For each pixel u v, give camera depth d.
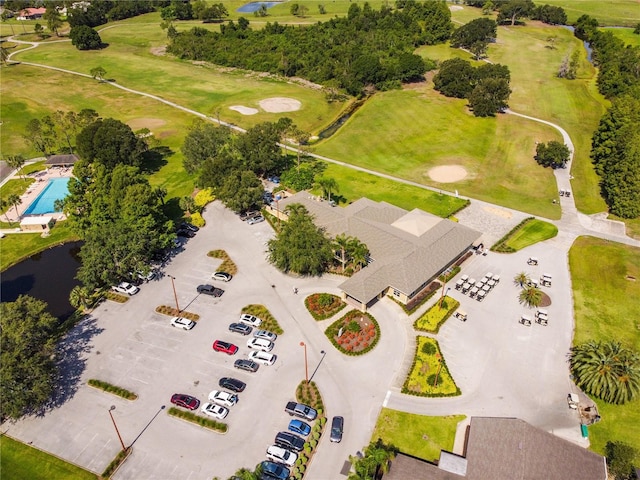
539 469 54.72
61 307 86.62
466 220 111.06
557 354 75.25
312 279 91.38
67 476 58.62
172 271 94.12
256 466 57.81
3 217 113.81
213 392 67.31
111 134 124.19
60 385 70.25
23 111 174.88
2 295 89.50
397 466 56.53
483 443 58.47
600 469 55.12
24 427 64.81
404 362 73.38
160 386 69.94
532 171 134.25
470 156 142.62
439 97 187.38
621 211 111.62
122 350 76.06
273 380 70.50
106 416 65.94
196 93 197.50
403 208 115.06
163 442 62.34
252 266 95.38
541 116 169.75
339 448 61.12
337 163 139.38
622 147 122.31
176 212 114.69
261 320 81.12
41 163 141.12
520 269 94.62
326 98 193.38
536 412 66.00
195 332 79.31
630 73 180.75
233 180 107.75
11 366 61.62
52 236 107.31
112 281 86.94
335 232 97.81
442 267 89.00
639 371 65.19
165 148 149.75
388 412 65.75
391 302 85.31
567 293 88.38
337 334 78.12
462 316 81.06
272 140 125.00
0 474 59.16
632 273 92.88
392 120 168.12
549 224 109.81
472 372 71.88
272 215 112.06
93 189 102.75
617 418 65.44
